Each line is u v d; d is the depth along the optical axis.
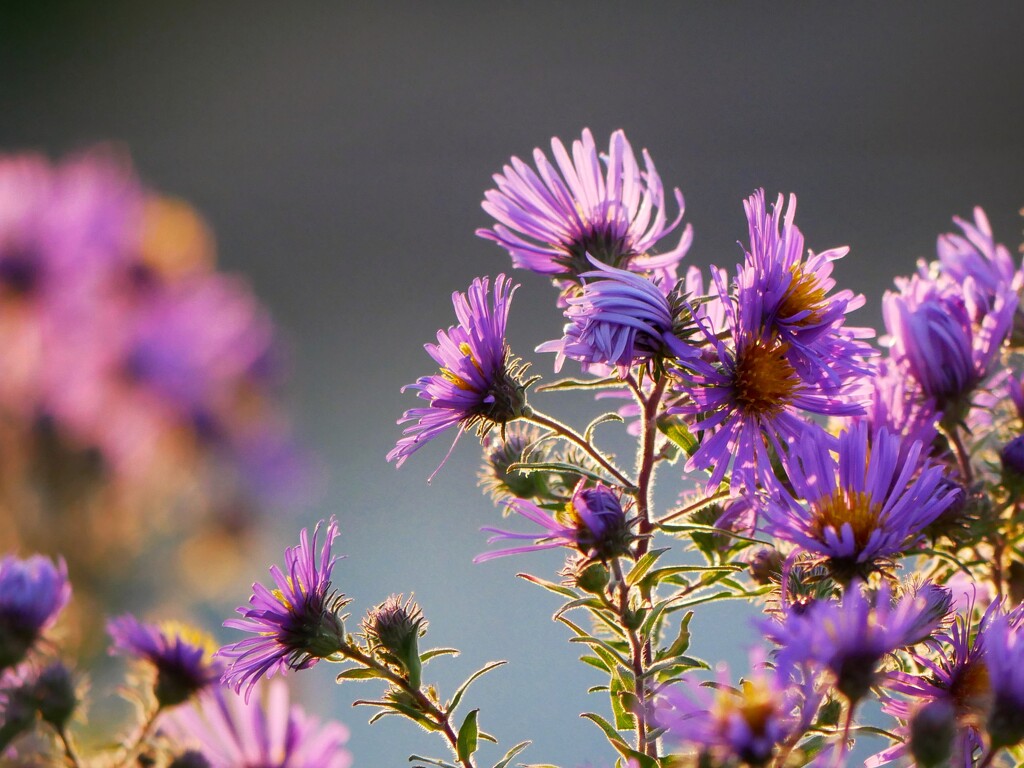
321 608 0.64
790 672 0.60
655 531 0.64
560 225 0.67
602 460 0.65
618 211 0.67
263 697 0.68
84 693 0.65
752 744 0.58
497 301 0.65
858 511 0.63
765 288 0.64
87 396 0.75
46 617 0.64
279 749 0.63
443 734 0.64
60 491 0.74
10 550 0.72
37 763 0.64
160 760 0.64
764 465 0.64
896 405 0.66
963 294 0.68
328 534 0.65
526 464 0.64
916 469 0.65
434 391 0.65
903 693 0.62
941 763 0.60
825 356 0.64
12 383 0.75
